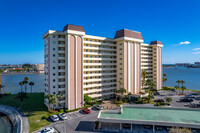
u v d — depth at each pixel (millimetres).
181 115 37156
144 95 63281
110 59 65938
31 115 44438
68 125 37344
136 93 66688
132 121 33594
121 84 65250
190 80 156875
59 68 51219
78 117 43125
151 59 87562
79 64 52344
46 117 41344
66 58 50344
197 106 51625
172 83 139625
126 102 59844
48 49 50125
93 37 60594
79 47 52406
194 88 107312
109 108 51812
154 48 86625
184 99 60219
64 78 51781
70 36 50094
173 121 33031
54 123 38531
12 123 40062
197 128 32469
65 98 50875
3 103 58531
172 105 54906
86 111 46625
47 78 51719
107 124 38031
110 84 65812
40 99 65125
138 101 59219
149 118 35031
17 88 108000
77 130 34469
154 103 58531
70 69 50062
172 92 80250
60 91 50531
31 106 53719
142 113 38906
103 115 37375
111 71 67625
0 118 43969
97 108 50688
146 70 79625
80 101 52500
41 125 37094
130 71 66438
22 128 35312
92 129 35125
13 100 63250
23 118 42031
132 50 67688
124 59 64000
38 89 104875
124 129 35250
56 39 50250
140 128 35812
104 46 65750
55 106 49781
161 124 32625
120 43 66000
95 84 60812
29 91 96500
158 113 38781
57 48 50406
